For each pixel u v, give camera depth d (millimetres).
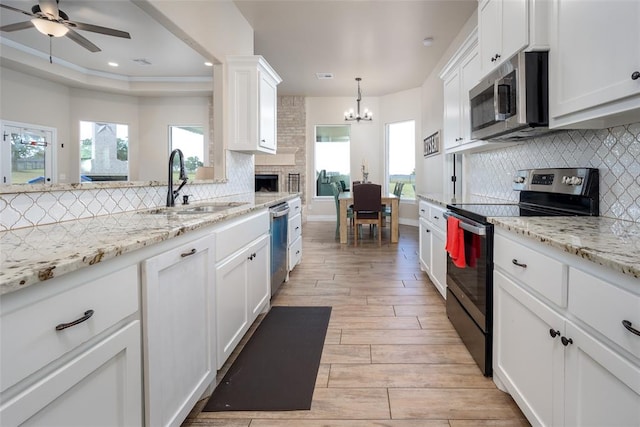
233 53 3834
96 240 1056
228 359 2072
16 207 1298
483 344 1838
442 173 5879
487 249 1768
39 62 5660
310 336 2373
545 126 1770
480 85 2396
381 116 8398
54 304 784
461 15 4285
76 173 6836
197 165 7762
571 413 1078
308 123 8555
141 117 7645
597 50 1325
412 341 2281
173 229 1273
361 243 5766
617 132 1622
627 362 841
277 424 1514
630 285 833
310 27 4578
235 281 2000
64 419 820
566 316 1106
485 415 1547
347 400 1667
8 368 680
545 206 2156
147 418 1132
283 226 3373
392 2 3973
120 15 4234
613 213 1656
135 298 1084
